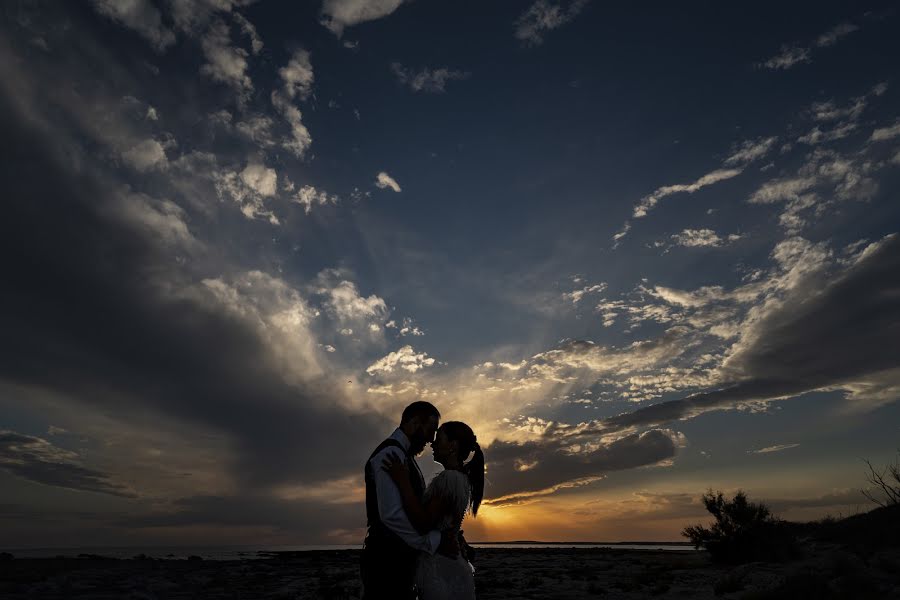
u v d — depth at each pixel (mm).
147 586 12188
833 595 7625
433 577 3326
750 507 15117
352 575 14938
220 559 28344
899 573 8766
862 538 12945
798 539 15820
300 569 18906
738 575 10453
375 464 3459
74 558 21844
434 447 3707
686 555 22562
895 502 9438
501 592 11336
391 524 3285
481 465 3707
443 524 3395
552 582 13141
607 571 16109
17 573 13953
